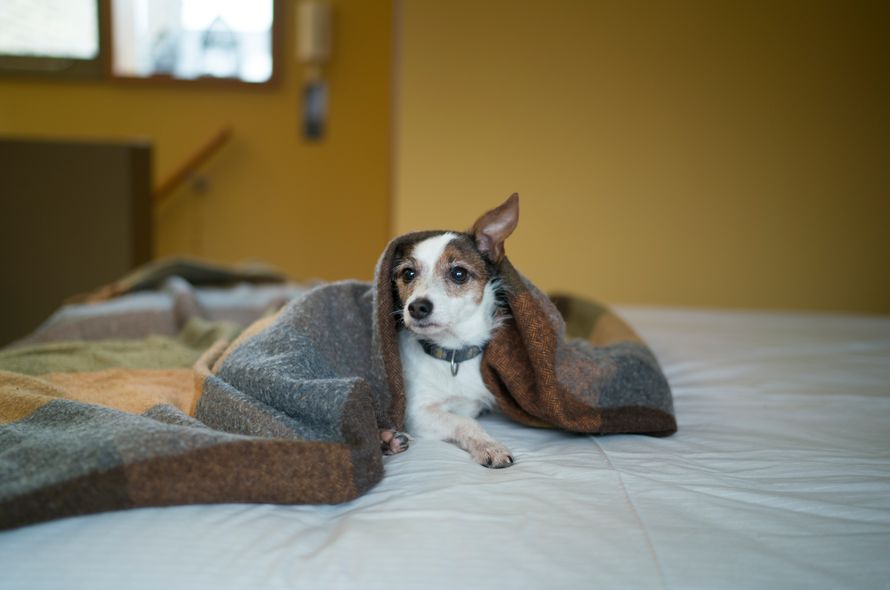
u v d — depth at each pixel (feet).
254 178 15.71
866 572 3.03
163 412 4.38
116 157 11.14
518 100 11.62
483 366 5.27
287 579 2.93
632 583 2.93
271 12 15.23
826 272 11.50
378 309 4.85
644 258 11.80
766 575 2.99
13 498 3.19
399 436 4.70
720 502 3.70
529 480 3.97
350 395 4.02
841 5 10.88
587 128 11.60
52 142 10.97
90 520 3.33
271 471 3.59
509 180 11.81
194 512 3.45
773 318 9.36
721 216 11.57
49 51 14.82
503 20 11.47
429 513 3.50
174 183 15.01
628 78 11.43
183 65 15.31
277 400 4.15
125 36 15.06
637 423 4.91
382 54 15.58
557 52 11.48
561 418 4.83
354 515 3.55
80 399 4.77
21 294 11.21
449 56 11.60
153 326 7.70
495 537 3.27
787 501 3.74
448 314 5.13
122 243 11.30
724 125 11.36
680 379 6.40
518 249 11.93
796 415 5.42
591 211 11.78
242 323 7.93
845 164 11.21
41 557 3.02
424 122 11.76
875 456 4.49
